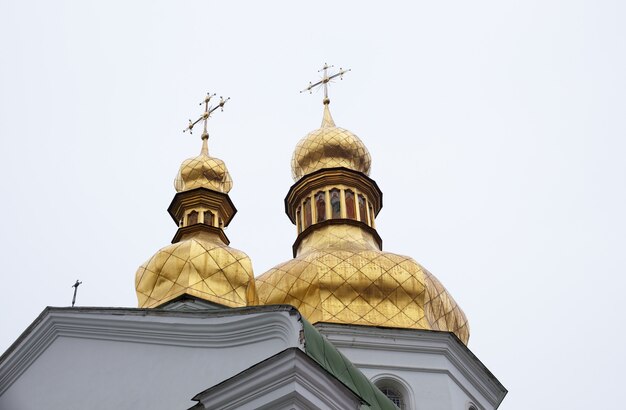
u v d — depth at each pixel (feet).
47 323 67.87
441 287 104.83
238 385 53.47
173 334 61.26
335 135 126.21
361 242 112.16
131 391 61.16
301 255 110.01
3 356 70.13
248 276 102.22
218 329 58.95
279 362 52.31
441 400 93.04
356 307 98.48
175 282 99.19
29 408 66.18
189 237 111.86
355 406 54.54
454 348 97.09
